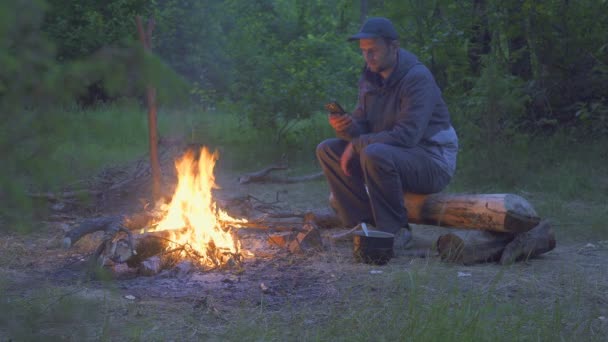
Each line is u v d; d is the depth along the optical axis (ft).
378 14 36.50
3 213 4.27
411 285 12.34
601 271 14.43
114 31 53.42
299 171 30.83
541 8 33.47
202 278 13.58
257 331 10.19
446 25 34.60
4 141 4.09
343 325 10.46
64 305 5.61
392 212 16.07
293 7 79.61
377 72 16.55
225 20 65.87
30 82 4.05
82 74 4.20
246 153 33.40
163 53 60.23
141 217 16.69
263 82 36.24
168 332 10.28
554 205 21.98
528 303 11.95
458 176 27.50
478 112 29.73
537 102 34.65
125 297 11.96
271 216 19.16
